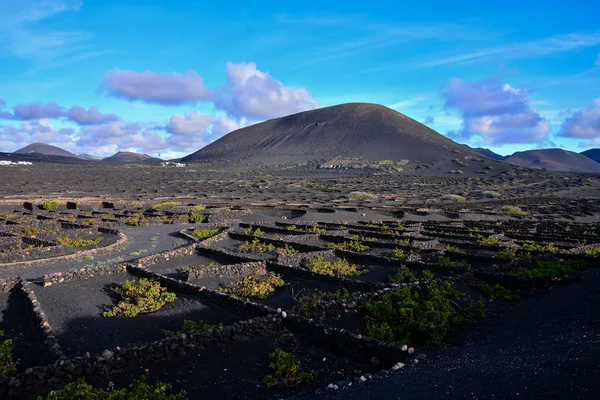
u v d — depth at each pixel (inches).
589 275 629.0
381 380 321.1
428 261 831.1
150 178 4394.7
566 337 360.2
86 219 1443.2
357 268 783.7
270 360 394.0
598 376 260.8
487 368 312.2
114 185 3462.1
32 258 827.4
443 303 491.5
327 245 1047.6
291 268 711.7
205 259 858.8
